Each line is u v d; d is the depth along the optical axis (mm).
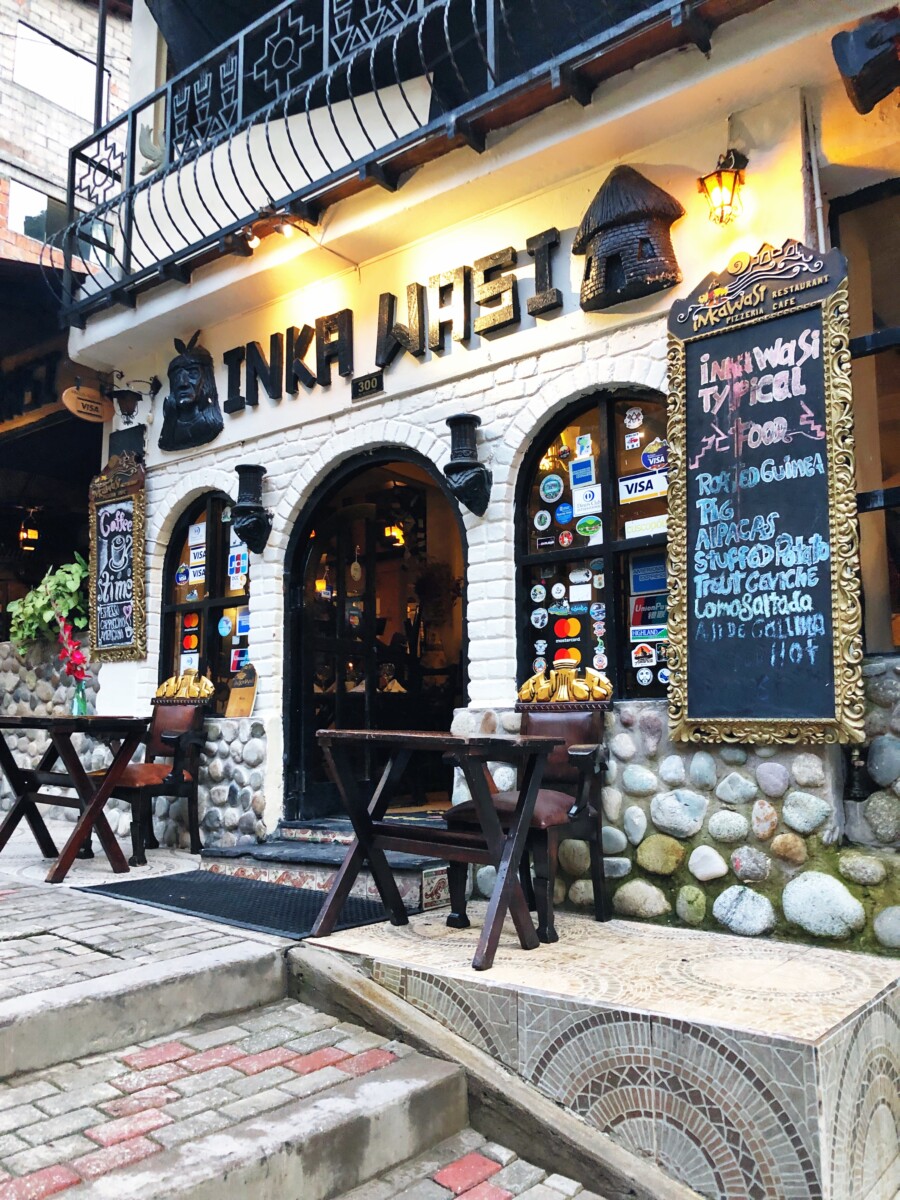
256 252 5430
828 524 3488
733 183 3838
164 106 6559
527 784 3316
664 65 3889
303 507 5691
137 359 6781
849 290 3963
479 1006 2914
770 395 3680
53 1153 2223
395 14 5051
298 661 5723
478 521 4652
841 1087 2371
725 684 3672
